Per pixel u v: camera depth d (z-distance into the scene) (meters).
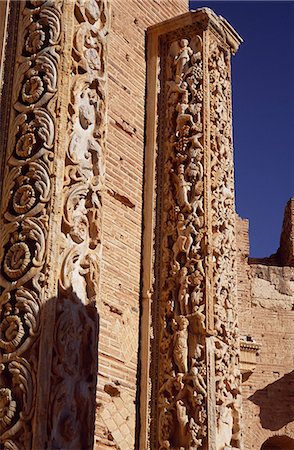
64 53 7.50
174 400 9.38
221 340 9.79
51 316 6.41
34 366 6.22
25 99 7.34
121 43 10.80
